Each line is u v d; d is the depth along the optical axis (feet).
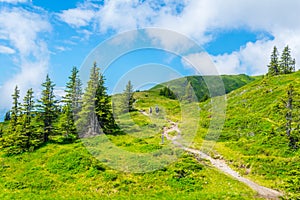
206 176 93.45
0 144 132.16
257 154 121.80
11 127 150.51
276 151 120.88
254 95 226.38
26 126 128.67
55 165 102.32
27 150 122.83
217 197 75.10
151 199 76.23
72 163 101.50
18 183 90.89
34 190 86.28
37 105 140.36
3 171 103.40
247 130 156.56
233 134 154.40
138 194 81.25
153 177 90.38
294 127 137.80
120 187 85.10
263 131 147.13
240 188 85.05
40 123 140.05
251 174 100.99
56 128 141.69
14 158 115.34
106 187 85.66
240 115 185.16
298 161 105.29
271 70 304.50
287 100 167.12
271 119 162.20
